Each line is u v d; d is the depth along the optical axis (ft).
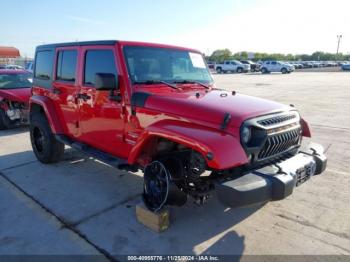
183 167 11.01
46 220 11.97
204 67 15.46
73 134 15.84
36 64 18.60
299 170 10.39
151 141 11.09
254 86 71.87
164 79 13.11
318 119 31.63
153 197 11.38
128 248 10.25
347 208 12.82
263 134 9.84
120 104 12.36
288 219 12.02
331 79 98.12
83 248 10.25
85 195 14.11
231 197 8.85
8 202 13.46
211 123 9.79
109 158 13.19
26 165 18.10
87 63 14.10
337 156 19.44
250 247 10.32
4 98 27.07
